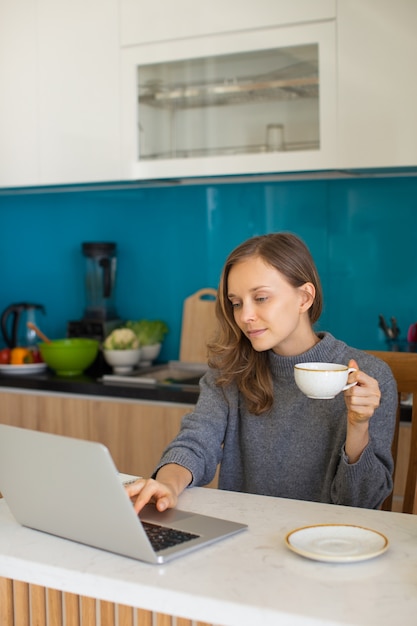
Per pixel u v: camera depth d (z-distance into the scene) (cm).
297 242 173
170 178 317
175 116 312
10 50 338
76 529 126
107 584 113
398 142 276
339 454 174
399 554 122
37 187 360
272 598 106
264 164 297
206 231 350
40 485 127
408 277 316
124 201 365
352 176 320
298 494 179
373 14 275
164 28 309
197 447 175
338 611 102
